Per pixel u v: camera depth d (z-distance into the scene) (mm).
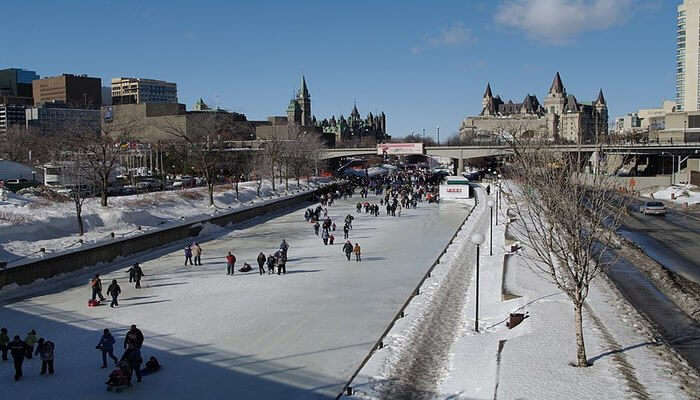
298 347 28453
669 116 175375
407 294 38719
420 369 24953
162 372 25484
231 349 28266
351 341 29250
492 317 32031
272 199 94438
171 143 149625
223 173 129625
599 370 22047
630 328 27344
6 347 27172
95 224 58125
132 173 118750
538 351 24281
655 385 20672
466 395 21562
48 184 96688
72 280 44188
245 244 60875
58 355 27797
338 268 47531
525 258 44844
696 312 31219
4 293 39562
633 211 80812
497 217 73812
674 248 51188
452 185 110250
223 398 22812
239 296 38562
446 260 49688
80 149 83500
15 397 23000
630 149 127562
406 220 80000
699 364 23531
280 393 23234
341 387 23734
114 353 27906
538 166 58375
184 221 65750
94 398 22875
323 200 99438
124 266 49500
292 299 37656
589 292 34062
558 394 20078
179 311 35031
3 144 131625
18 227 49656
